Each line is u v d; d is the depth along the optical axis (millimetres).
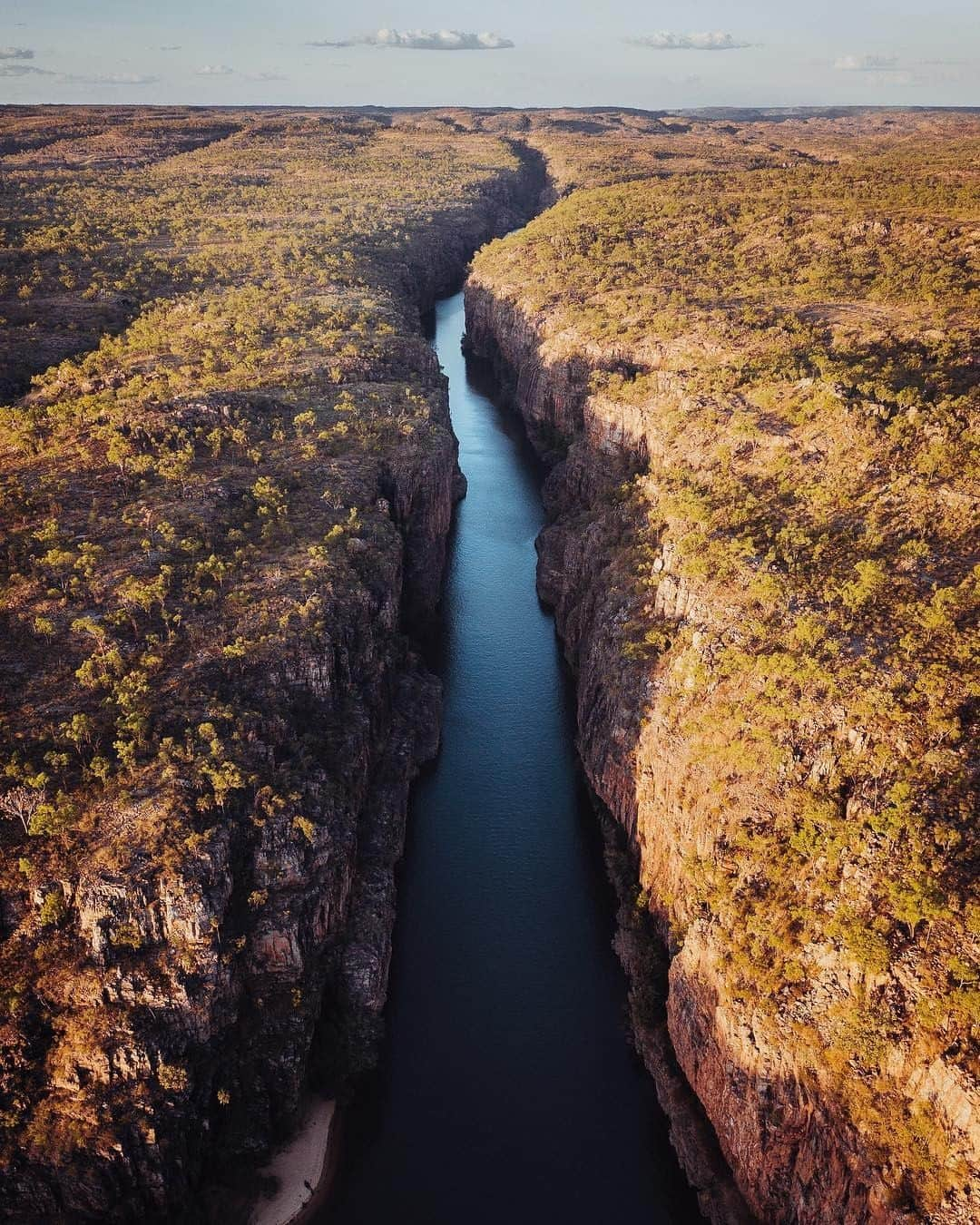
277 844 74500
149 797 72625
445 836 99625
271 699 85125
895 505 96000
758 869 69938
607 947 88250
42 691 81750
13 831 70125
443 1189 69562
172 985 65125
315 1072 74875
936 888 59438
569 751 111500
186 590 95125
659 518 111938
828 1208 59094
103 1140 60250
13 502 105500
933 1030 54844
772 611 86750
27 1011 63375
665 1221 67875
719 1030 67312
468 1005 82625
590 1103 75375
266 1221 66688
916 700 72062
